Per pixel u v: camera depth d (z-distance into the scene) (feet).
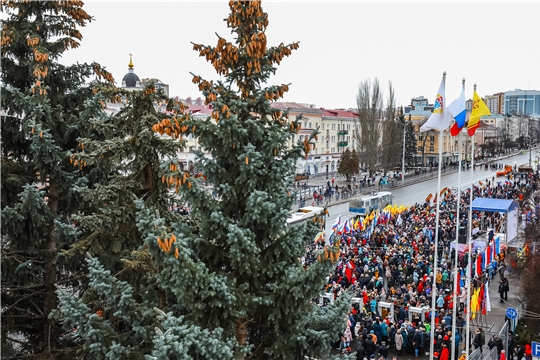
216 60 27.53
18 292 40.52
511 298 88.38
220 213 26.78
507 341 63.98
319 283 25.98
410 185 257.75
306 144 28.50
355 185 232.53
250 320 28.07
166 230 26.21
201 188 26.86
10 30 40.81
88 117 40.68
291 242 28.02
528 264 82.53
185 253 24.57
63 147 42.80
